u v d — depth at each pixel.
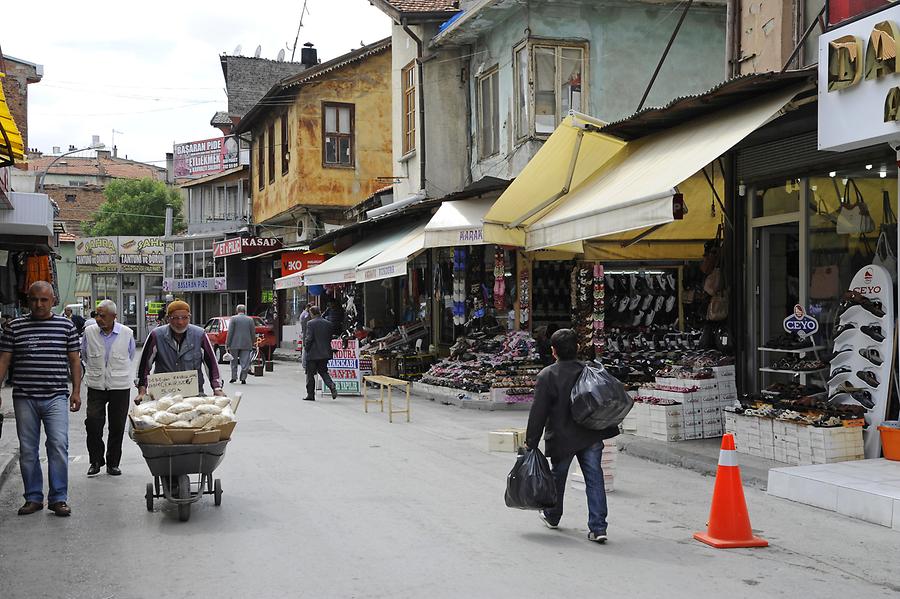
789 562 6.29
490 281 19.48
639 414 11.63
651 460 10.60
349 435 12.82
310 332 17.98
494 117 20.62
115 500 8.39
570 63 18.89
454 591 5.54
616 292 18.31
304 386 21.42
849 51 8.59
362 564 6.16
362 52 32.50
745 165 11.53
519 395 16.19
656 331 18.03
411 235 20.72
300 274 25.70
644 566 6.14
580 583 5.71
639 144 12.71
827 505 7.91
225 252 39.25
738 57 12.11
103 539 6.91
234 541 6.81
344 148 32.72
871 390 9.41
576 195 13.07
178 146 58.66
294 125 32.44
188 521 7.48
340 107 32.66
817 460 9.07
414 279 24.00
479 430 13.46
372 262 20.05
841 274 10.15
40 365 7.79
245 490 8.82
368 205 28.11
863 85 8.56
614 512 7.89
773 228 11.28
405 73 24.92
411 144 24.64
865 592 5.61
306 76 31.67
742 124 9.81
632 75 19.22
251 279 43.00
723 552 6.55
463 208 17.73
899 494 7.39
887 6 8.36
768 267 11.39
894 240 9.38
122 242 55.50
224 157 55.56
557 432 6.91
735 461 6.84
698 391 11.32
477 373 16.98
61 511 7.69
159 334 8.80
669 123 11.93
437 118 22.50
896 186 9.32
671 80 19.47
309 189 32.09
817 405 9.41
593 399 6.63
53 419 7.79
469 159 22.27
